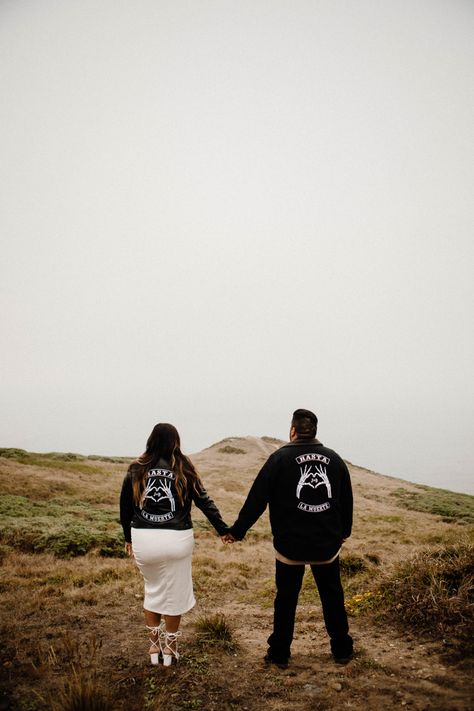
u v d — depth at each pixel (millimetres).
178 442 3803
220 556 11062
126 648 4129
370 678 3371
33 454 31062
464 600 4227
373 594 5098
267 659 3748
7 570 8211
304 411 3898
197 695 3227
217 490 28500
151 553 3539
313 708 3012
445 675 3309
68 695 3008
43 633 4570
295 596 3678
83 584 7156
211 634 4414
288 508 3604
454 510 26609
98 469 28172
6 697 3213
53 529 11695
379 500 30281
